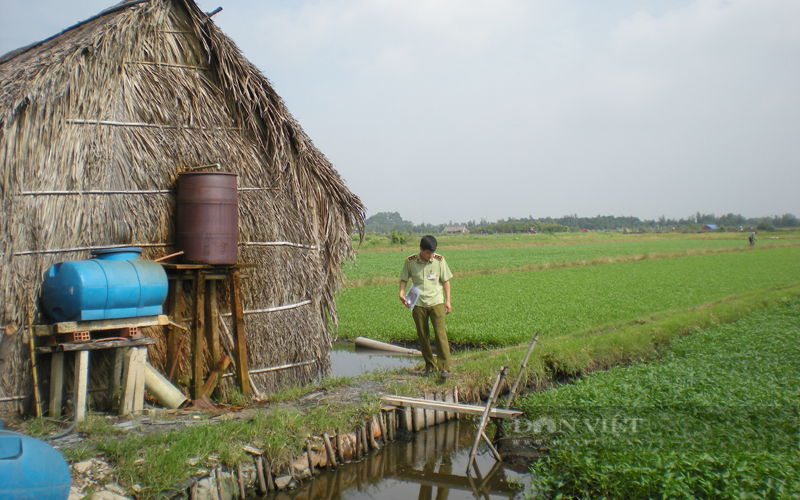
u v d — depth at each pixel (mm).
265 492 6457
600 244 96438
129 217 8008
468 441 8867
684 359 11648
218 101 8875
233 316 8445
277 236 9266
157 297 7352
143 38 8211
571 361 11734
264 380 9109
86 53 7590
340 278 10656
